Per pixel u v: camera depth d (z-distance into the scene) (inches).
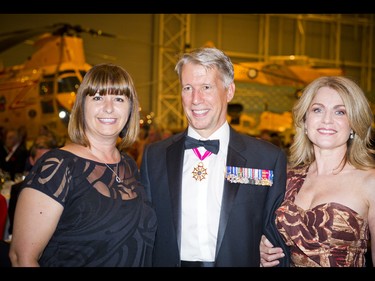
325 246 81.7
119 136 86.5
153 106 591.5
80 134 76.8
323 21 653.3
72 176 72.1
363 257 84.0
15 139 273.4
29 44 561.6
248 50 628.7
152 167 90.0
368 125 85.1
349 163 87.5
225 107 88.8
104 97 76.3
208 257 83.6
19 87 413.1
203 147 88.3
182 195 86.6
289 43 646.5
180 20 600.4
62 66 399.5
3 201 137.6
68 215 71.3
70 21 567.5
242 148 88.5
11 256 68.2
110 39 580.7
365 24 659.4
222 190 85.7
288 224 85.1
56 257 70.4
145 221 79.4
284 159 90.5
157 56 594.2
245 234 82.2
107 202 73.9
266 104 487.2
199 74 83.8
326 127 85.0
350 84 85.3
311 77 438.0
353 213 81.1
